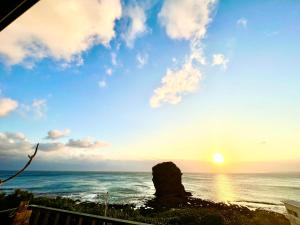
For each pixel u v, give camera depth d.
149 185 76.62
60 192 48.19
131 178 128.75
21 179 104.12
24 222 3.11
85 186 67.00
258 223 15.45
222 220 13.98
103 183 82.19
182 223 13.91
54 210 4.12
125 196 42.84
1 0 1.34
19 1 1.36
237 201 40.00
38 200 13.43
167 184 41.66
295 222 4.90
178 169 44.44
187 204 31.33
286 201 5.35
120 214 13.68
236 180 128.38
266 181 117.88
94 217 3.64
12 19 1.51
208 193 52.94
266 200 42.06
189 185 82.88
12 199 13.12
